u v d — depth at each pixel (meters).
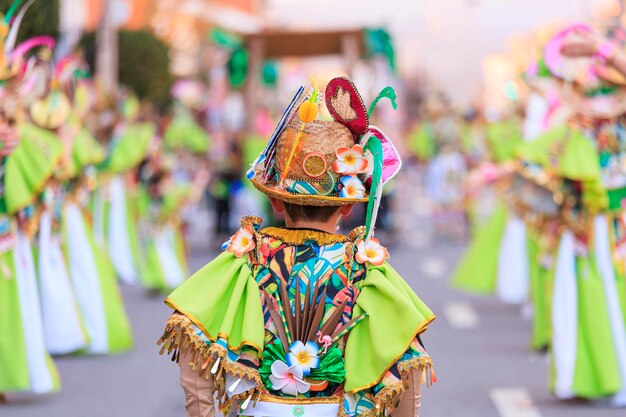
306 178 4.20
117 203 14.57
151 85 21.34
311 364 4.07
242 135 24.66
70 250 10.97
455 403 9.02
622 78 8.63
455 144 25.38
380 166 4.16
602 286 8.82
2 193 8.87
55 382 9.09
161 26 28.41
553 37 8.46
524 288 13.98
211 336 4.09
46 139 8.99
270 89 30.14
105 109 14.02
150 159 15.56
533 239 13.91
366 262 4.18
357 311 4.14
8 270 8.94
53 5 11.48
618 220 8.86
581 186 8.83
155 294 16.06
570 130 8.79
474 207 25.23
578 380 8.75
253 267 4.21
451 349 11.58
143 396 9.27
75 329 10.33
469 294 15.99
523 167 9.07
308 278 4.16
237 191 23.00
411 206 37.44
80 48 13.02
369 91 25.70
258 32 25.98
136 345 11.73
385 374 4.05
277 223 22.97
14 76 8.56
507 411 8.72
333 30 25.52
